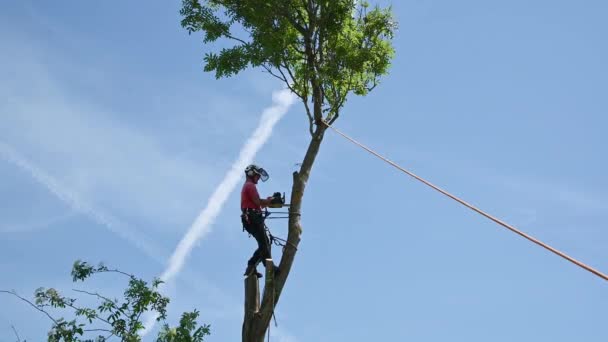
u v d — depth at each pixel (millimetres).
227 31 14742
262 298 12203
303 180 13102
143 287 12602
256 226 12383
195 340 12219
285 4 14242
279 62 14117
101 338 12297
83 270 12641
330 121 14156
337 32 14539
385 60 15008
